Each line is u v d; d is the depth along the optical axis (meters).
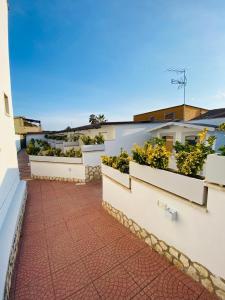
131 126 12.97
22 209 6.45
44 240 4.98
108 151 11.91
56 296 3.18
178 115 20.80
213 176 2.72
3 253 3.50
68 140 18.03
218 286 2.84
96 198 8.10
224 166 2.55
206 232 2.95
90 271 3.72
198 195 2.99
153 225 4.21
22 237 5.19
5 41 7.42
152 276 3.47
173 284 3.25
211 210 2.82
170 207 3.64
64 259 4.14
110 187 6.18
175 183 3.45
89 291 3.25
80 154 11.16
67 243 4.77
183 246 3.43
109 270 3.71
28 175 13.26
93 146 11.13
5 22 7.46
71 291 3.27
